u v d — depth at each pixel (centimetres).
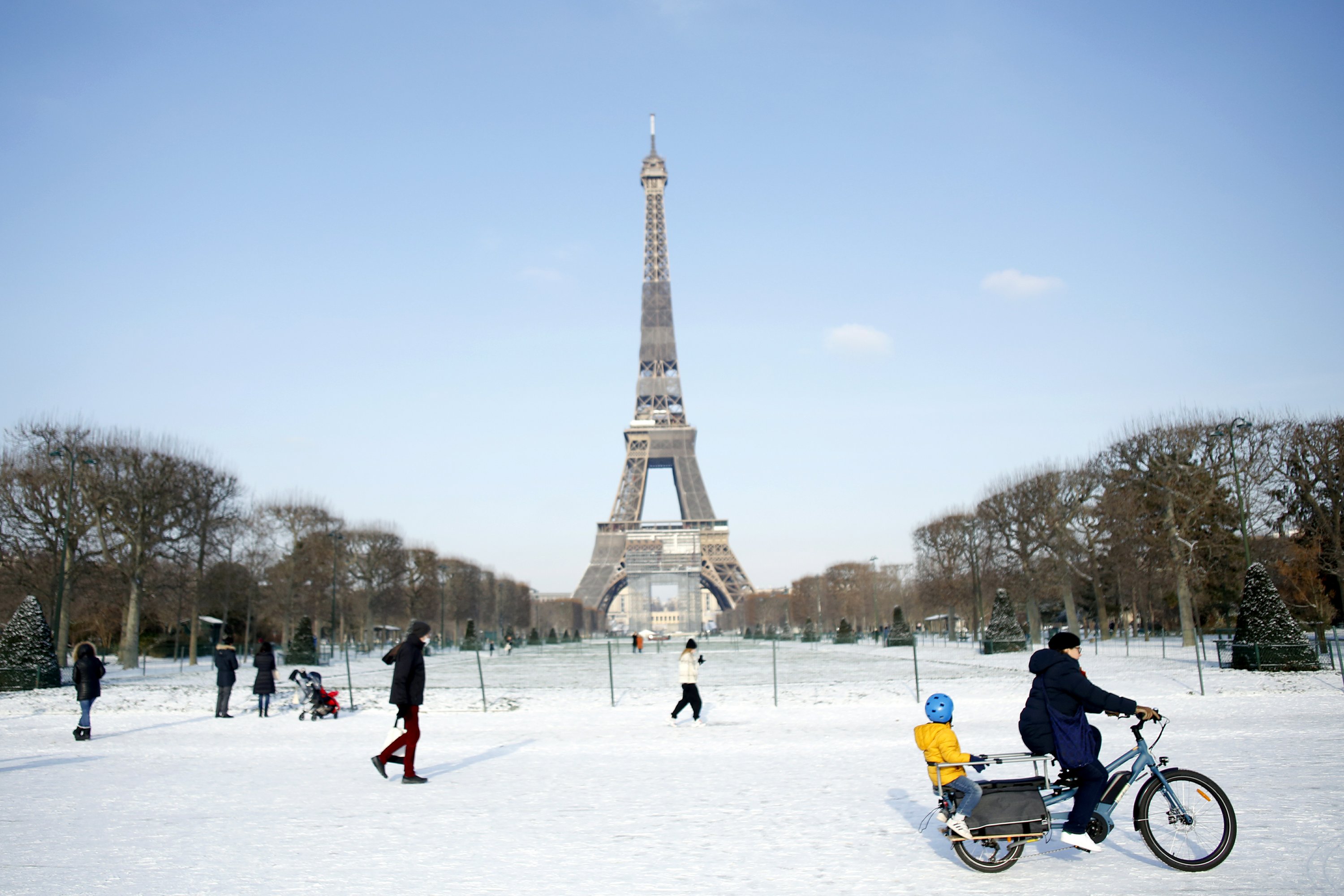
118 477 8856
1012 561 10675
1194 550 9288
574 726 3844
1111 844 1692
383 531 14775
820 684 5800
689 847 1692
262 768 2778
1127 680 5353
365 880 1502
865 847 1669
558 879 1491
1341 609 8981
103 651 11744
